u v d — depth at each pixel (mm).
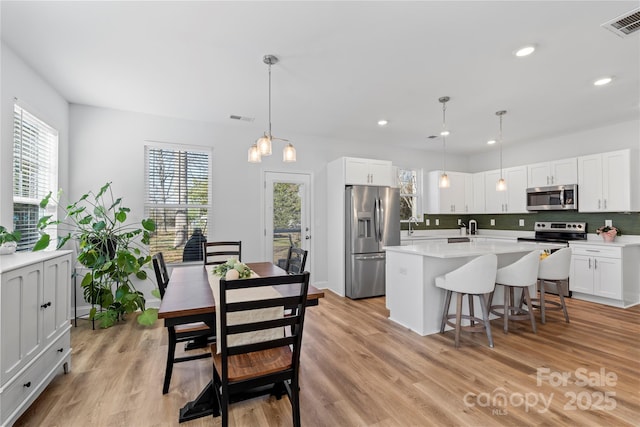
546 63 2631
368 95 3330
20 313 1729
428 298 3068
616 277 3844
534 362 2438
